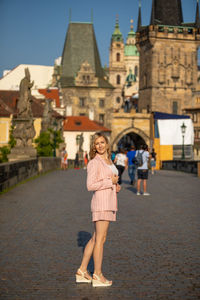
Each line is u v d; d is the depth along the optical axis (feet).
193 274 20.85
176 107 370.73
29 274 20.86
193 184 76.28
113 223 34.86
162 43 367.25
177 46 369.30
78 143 293.02
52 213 39.34
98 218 19.86
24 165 76.38
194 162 122.11
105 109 376.07
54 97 334.65
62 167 141.49
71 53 381.60
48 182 75.56
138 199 52.24
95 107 374.02
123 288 18.93
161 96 368.68
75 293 18.33
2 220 35.45
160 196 55.62
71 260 23.39
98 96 374.43
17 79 395.34
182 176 104.58
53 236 29.40
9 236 29.27
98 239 19.83
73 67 379.14
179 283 19.53
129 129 349.00
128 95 606.55
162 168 166.61
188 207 44.52
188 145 239.91
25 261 23.13
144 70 380.58
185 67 370.94
